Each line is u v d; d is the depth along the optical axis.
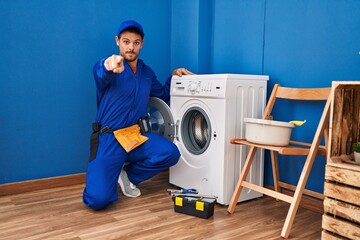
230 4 2.54
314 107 2.04
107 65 1.87
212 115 2.07
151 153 2.21
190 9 2.72
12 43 2.19
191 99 2.22
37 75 2.29
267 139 1.76
